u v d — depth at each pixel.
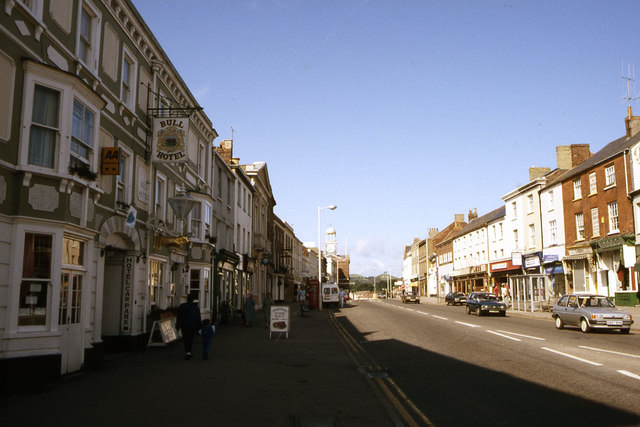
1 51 9.48
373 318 30.02
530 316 31.34
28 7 10.43
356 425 6.77
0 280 9.52
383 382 10.05
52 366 10.15
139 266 16.00
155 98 17.73
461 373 10.91
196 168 23.36
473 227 58.41
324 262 106.75
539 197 41.53
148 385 9.65
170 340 16.97
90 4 12.96
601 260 32.59
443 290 73.88
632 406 7.64
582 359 12.43
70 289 11.27
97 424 6.87
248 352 14.91
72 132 11.31
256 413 7.44
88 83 12.73
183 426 6.76
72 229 11.05
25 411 7.59
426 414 7.43
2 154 9.56
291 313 36.81
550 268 38.88
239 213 35.28
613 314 19.53
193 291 22.56
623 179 30.48
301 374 10.92
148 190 16.95
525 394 8.66
